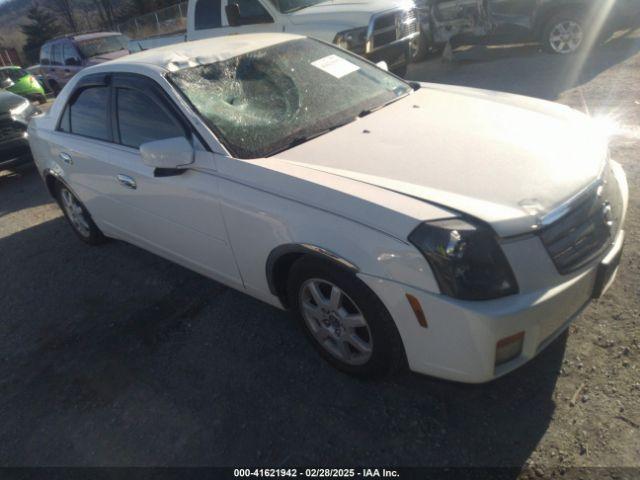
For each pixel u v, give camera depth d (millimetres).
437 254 2105
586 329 2803
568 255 2244
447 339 2186
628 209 3770
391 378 2717
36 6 44625
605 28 7762
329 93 3416
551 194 2283
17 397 3133
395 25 7816
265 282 2906
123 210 3795
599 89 6223
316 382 2820
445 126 2957
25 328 3834
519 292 2131
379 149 2770
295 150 2893
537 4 8102
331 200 2408
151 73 3273
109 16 39438
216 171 2875
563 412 2393
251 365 3021
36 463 2646
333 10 7730
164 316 3627
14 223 5926
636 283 3055
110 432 2746
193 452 2535
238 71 3363
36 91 15703
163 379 3043
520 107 3191
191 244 3309
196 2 9094
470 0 8805
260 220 2682
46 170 4605
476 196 2283
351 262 2326
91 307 3922
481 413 2473
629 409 2344
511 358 2244
